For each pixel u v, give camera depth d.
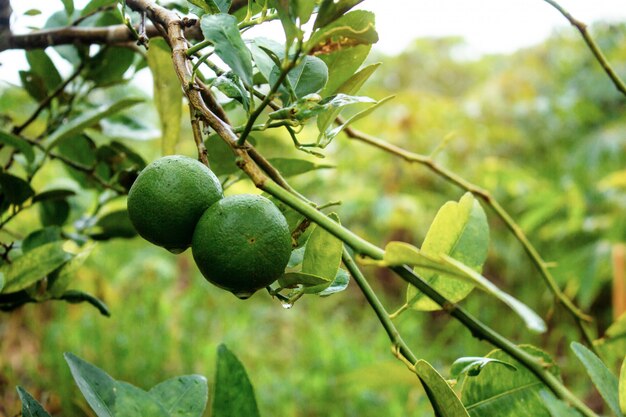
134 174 0.61
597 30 1.82
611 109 1.81
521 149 2.00
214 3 0.43
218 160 0.55
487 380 0.43
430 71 2.46
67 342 1.14
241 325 1.38
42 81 0.65
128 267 1.47
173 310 1.42
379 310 0.40
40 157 0.66
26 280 0.51
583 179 1.71
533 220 1.49
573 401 0.33
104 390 0.43
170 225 0.38
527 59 2.20
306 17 0.34
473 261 0.43
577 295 1.64
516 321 1.54
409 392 1.10
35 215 0.92
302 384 1.17
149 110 1.31
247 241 0.36
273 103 0.45
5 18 0.57
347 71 0.44
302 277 0.38
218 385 0.44
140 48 0.63
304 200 0.42
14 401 0.94
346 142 1.74
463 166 1.84
